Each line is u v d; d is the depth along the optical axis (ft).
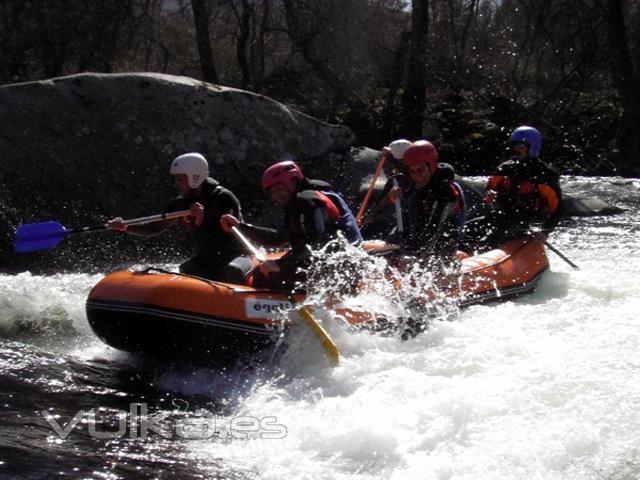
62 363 17.78
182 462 12.76
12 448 12.81
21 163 28.27
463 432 13.23
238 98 32.71
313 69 65.82
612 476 11.78
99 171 29.55
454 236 21.25
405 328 18.69
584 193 42.34
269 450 13.25
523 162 24.88
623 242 31.35
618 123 61.57
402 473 12.24
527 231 24.48
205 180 20.06
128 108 30.42
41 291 23.35
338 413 14.51
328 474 12.35
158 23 69.41
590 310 20.40
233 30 72.90
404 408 14.32
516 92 62.64
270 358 17.66
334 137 34.78
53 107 29.19
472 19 67.00
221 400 15.97
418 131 57.72
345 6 62.39
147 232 20.65
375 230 32.37
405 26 69.62
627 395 14.07
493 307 20.94
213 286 17.88
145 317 17.40
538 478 11.84
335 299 18.83
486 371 15.78
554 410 13.75
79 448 13.07
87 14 56.24
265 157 32.94
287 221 18.84
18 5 54.54
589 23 61.26
